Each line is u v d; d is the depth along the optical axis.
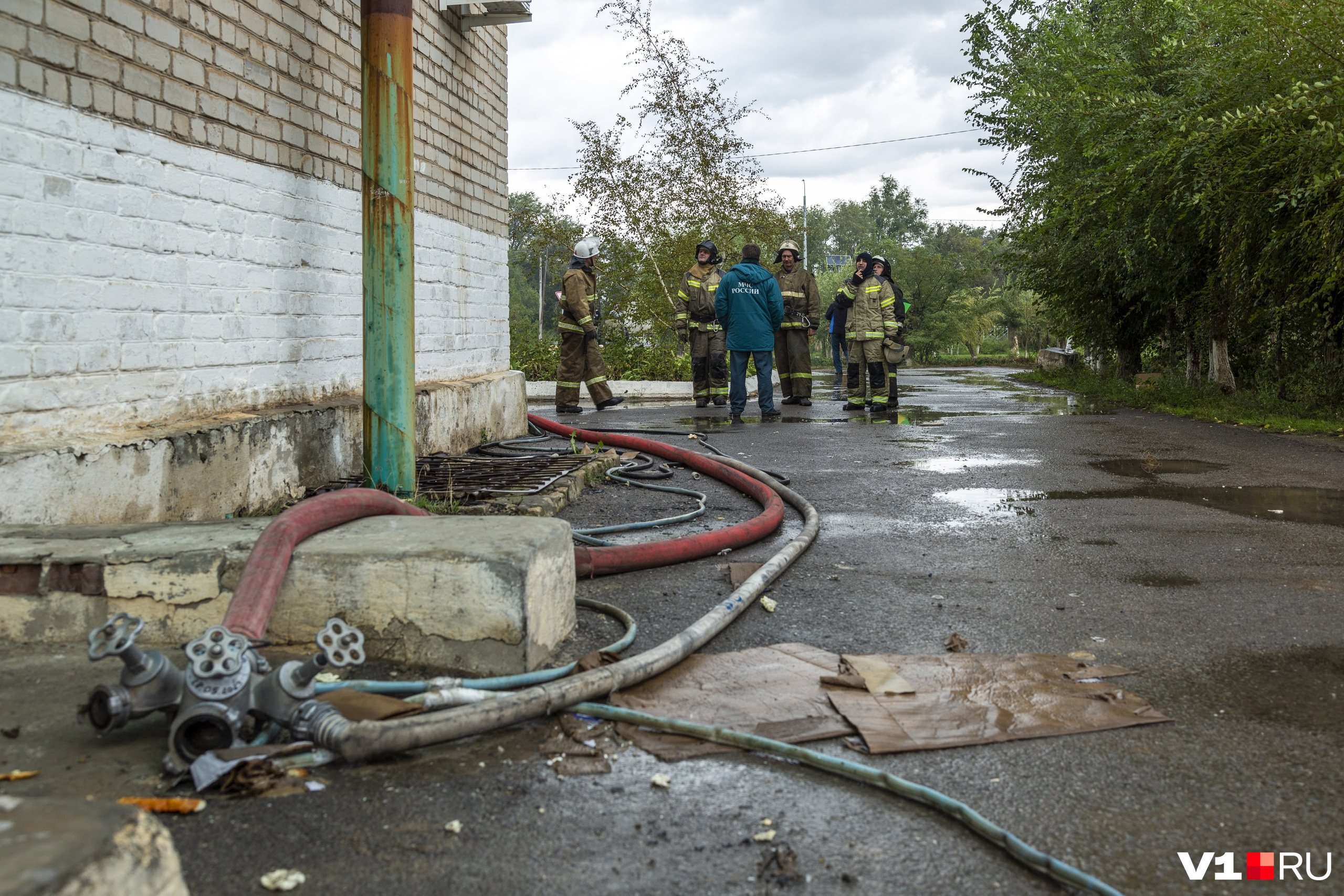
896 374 13.73
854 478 7.18
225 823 2.01
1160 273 14.38
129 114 3.99
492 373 8.80
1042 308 25.33
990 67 16.06
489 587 2.85
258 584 2.68
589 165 18.42
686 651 3.06
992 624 3.54
